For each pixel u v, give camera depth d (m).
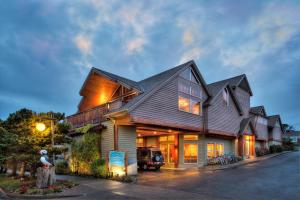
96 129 15.48
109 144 14.93
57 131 12.80
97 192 9.71
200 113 19.44
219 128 21.33
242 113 25.61
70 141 13.44
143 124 14.84
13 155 11.66
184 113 17.67
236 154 24.56
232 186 10.97
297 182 11.91
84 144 15.46
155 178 13.49
